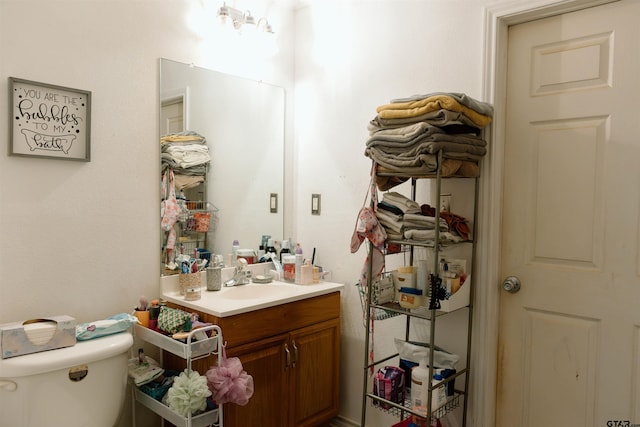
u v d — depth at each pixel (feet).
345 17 8.07
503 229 6.30
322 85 8.48
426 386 5.77
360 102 7.86
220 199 7.80
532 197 6.07
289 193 9.02
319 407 7.43
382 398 6.08
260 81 8.36
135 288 6.68
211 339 5.48
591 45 5.58
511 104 6.21
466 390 6.23
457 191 6.49
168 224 7.01
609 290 5.50
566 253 5.82
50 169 5.80
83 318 6.15
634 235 5.32
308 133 8.75
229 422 6.06
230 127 7.91
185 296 6.64
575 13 5.69
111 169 6.38
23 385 4.72
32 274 5.69
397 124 5.61
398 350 6.63
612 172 5.46
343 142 8.14
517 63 6.15
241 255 8.08
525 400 6.16
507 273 6.28
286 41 8.80
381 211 5.93
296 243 9.00
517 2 5.89
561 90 5.83
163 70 6.90
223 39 7.74
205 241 7.59
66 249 5.97
